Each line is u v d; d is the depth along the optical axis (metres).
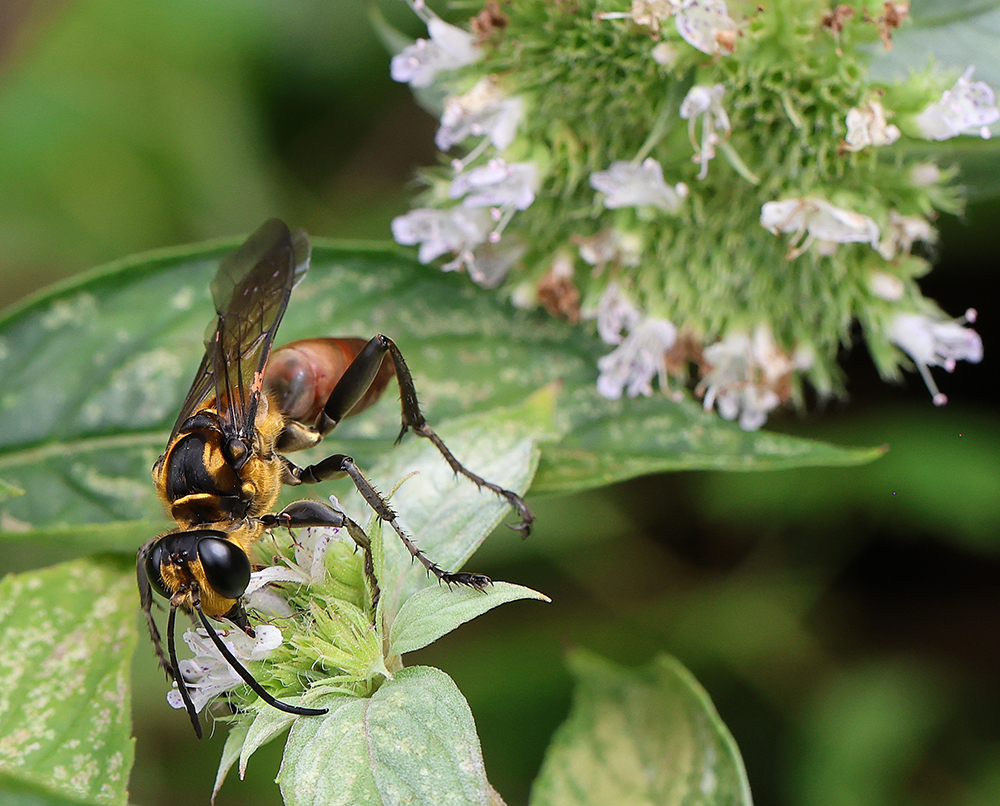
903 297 0.23
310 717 0.21
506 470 0.22
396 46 0.24
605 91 0.23
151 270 0.23
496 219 0.23
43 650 0.23
